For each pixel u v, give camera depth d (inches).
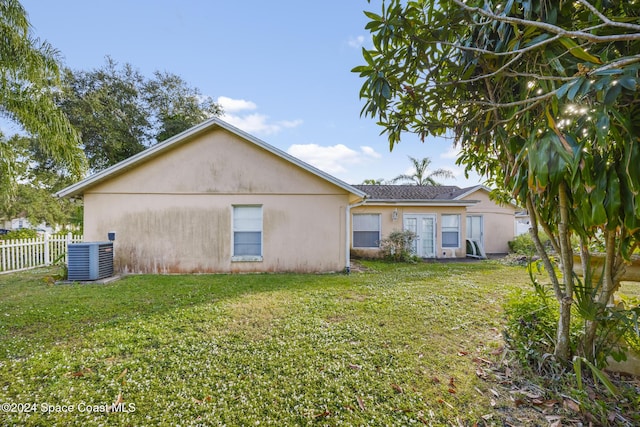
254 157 317.4
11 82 236.2
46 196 817.5
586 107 65.2
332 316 163.6
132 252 305.3
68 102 526.3
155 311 171.3
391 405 88.3
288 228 319.6
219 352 119.3
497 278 278.8
